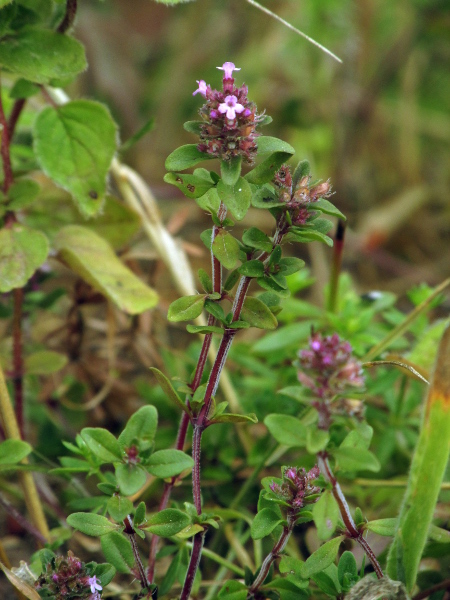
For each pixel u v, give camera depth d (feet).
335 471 1.44
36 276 1.93
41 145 1.74
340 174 2.96
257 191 1.46
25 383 1.92
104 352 2.10
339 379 1.38
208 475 1.81
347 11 2.92
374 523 1.49
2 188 1.73
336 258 1.89
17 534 1.80
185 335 2.43
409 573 1.49
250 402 1.90
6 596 1.70
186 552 1.62
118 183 1.98
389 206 2.90
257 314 1.49
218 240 1.47
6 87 1.91
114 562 1.50
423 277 2.75
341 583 1.51
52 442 1.88
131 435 1.44
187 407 1.51
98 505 1.64
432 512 1.49
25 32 1.68
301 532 1.81
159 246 1.97
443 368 1.49
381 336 1.93
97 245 1.81
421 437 1.50
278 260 1.47
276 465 1.83
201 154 1.45
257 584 1.52
